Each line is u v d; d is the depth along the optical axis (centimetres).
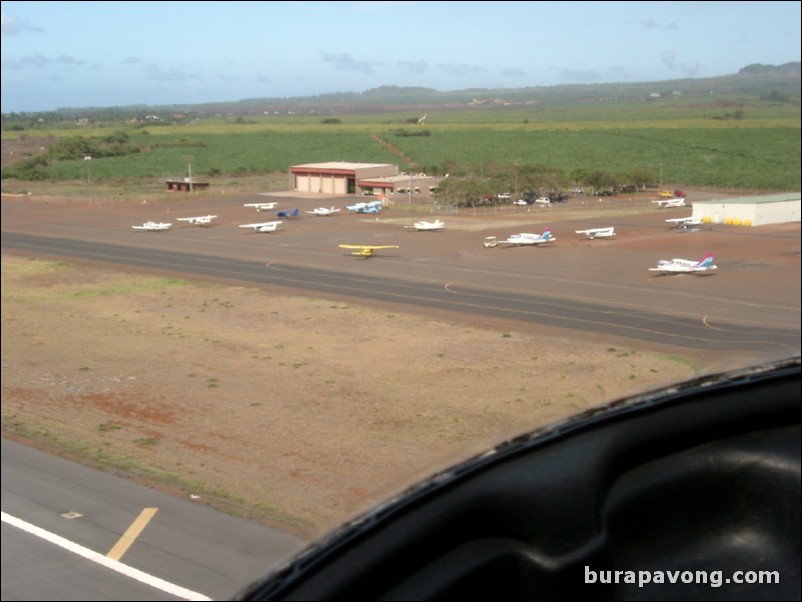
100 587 1697
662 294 5431
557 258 6938
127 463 2528
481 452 270
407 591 227
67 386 3509
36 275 6538
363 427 2898
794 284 5619
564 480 254
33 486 2303
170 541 1917
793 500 272
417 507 242
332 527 249
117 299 5550
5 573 1756
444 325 4622
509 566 240
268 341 4316
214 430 2894
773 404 291
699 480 275
